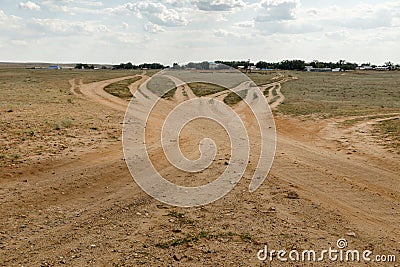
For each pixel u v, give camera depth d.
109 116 19.09
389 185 9.08
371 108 27.12
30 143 12.08
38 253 5.39
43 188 8.06
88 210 7.05
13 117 17.25
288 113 23.09
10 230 6.09
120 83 44.91
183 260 5.29
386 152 12.25
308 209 7.39
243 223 6.63
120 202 7.51
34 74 77.00
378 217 7.11
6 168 9.17
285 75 84.62
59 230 6.16
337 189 8.68
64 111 20.75
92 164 10.04
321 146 13.83
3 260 5.16
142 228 6.32
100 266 5.07
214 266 5.16
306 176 9.69
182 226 6.44
